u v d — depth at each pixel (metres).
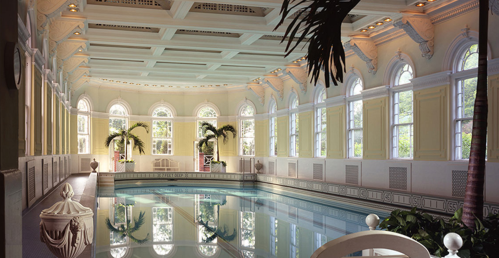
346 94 14.77
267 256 6.69
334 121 15.36
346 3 3.53
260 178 21.19
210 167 23.16
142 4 10.96
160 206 13.18
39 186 8.62
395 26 10.75
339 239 1.54
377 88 12.80
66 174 17.06
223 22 11.53
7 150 1.52
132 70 18.14
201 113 25.34
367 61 13.06
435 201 10.10
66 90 16.97
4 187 1.34
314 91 17.34
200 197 16.11
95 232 7.95
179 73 20.61
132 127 22.89
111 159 23.52
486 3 4.45
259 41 14.23
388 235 1.57
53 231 3.52
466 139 9.89
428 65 10.88
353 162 14.14
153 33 13.35
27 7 6.94
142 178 22.05
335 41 3.55
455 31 9.98
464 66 9.98
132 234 8.55
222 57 16.23
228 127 24.00
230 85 24.28
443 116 10.37
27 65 7.68
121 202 14.16
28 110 7.74
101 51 15.30
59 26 10.75
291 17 11.23
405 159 11.85
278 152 20.64
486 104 4.42
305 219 10.70
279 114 20.61
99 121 23.00
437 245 3.66
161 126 25.11
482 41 4.47
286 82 19.91
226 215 11.36
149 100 24.84
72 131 21.28
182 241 7.89
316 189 15.91
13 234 1.49
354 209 12.68
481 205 4.32
